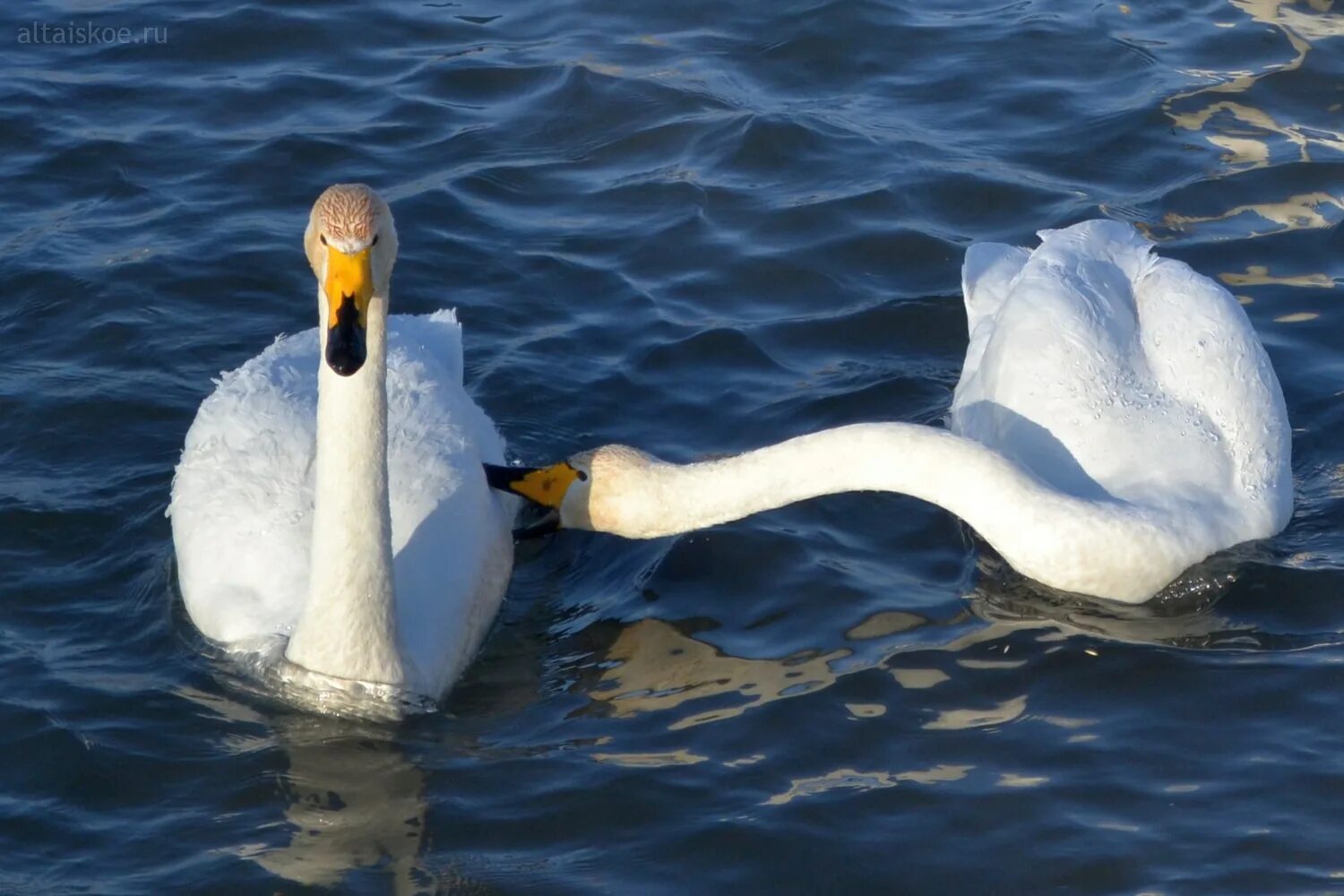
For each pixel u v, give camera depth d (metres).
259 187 18.73
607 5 22.27
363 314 10.84
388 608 12.28
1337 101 20.50
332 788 11.80
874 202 18.84
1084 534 13.62
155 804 11.62
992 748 12.29
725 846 11.37
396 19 21.89
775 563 14.41
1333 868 11.14
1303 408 15.98
